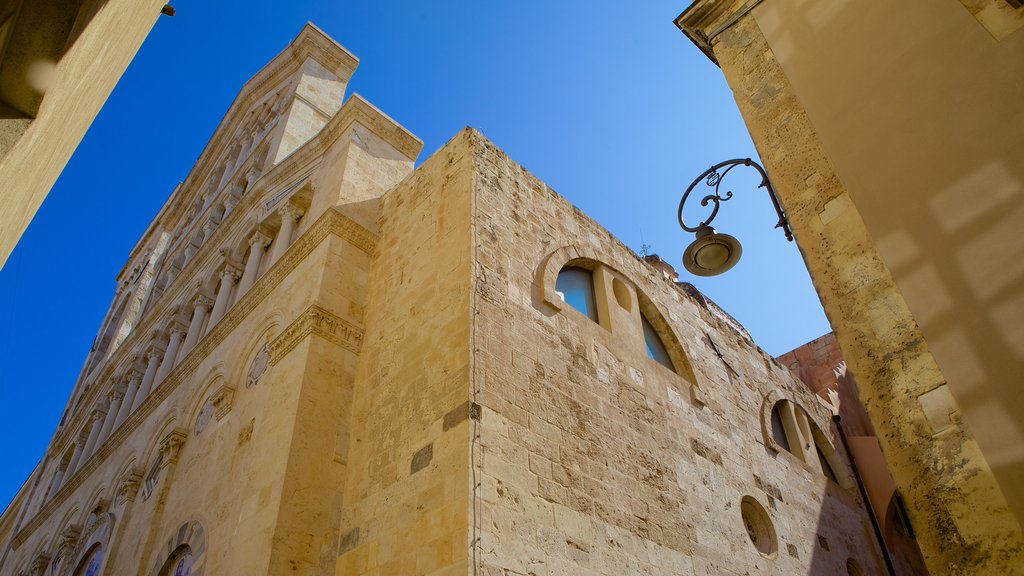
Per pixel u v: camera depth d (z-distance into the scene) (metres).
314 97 26.16
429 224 13.84
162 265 32.66
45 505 25.52
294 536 10.27
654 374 14.62
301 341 13.05
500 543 8.82
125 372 25.78
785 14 8.54
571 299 14.39
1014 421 4.64
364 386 12.52
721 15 9.59
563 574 9.38
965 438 4.87
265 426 12.56
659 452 13.05
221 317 19.09
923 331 5.42
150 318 26.12
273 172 21.11
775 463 17.00
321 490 11.01
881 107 6.64
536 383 11.30
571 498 10.36
